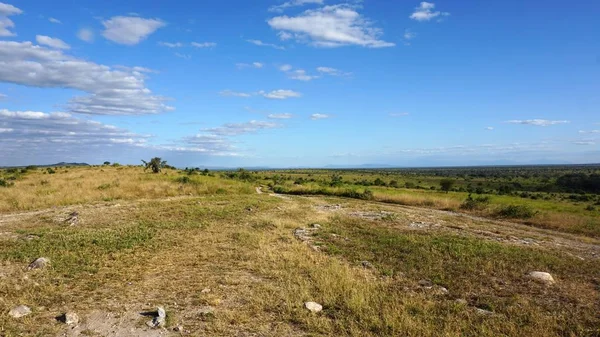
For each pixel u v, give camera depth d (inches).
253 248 507.8
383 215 965.8
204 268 409.4
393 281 390.6
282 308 300.7
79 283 346.3
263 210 942.4
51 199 933.2
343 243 572.4
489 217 1095.0
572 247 652.1
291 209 999.6
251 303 306.8
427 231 716.7
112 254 448.1
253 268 410.6
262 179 2967.5
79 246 479.2
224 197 1206.9
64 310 286.4
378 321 273.7
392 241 588.7
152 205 923.4
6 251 442.3
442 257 495.2
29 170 2206.0
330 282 357.7
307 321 272.7
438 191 2245.3
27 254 430.3
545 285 390.9
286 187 1861.5
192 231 616.4
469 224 880.3
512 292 366.0
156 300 312.5
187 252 476.7
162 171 2078.0
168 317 275.0
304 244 549.6
